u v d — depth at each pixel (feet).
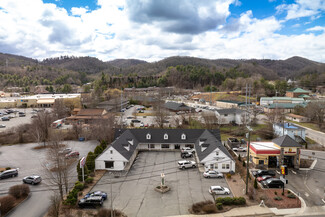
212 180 139.64
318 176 144.25
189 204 112.98
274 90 511.40
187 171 152.97
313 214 104.58
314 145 206.80
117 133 202.59
